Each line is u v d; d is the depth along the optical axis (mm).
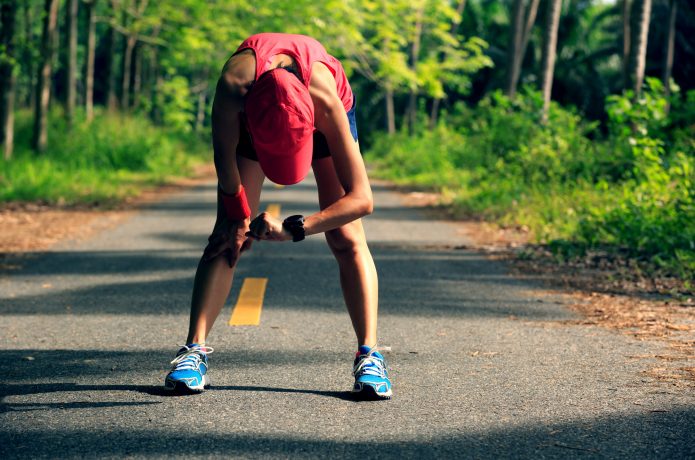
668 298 5953
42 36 19359
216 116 3229
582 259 7840
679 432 3039
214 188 18250
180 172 23359
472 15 44062
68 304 5758
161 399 3486
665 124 11930
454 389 3639
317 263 7648
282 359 4195
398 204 14414
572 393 3566
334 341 4613
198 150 36438
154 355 4305
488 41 44719
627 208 8852
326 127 3225
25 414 3281
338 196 3500
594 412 3295
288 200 14320
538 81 18172
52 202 13586
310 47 3271
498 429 3090
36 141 19578
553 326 5047
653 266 7285
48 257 8039
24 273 7105
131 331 4898
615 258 7797
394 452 2848
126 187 17203
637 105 12055
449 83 31312
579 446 2898
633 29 16484
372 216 12172
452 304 5785
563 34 42406
